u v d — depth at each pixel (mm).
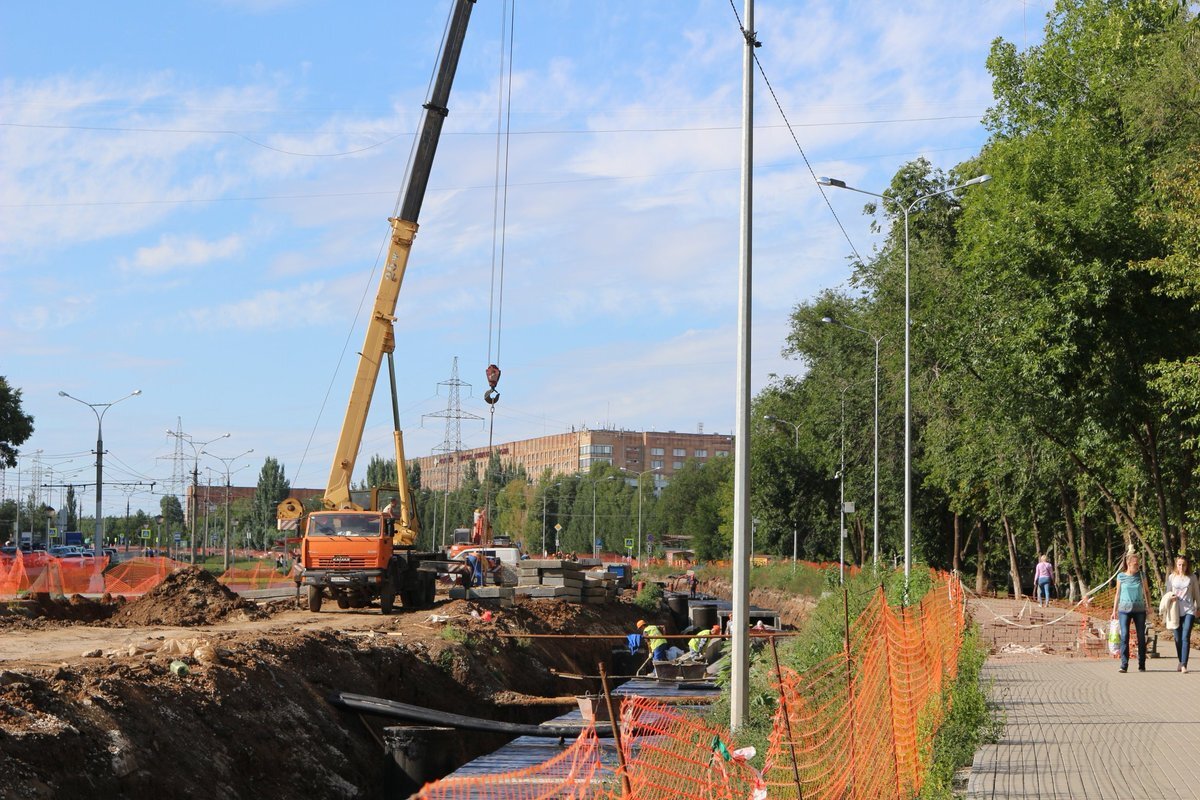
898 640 13180
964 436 41062
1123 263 26938
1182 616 19438
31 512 115062
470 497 156125
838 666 13500
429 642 24391
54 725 11836
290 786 15133
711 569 85438
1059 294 27406
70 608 27891
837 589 31938
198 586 28766
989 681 16688
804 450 72625
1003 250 28828
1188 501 30984
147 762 12781
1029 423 30969
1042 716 14523
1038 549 48281
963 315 33031
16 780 10547
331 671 19547
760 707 13883
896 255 50406
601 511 146625
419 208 32156
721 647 27266
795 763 7938
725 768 8336
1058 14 35000
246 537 132125
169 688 14727
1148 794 9992
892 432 55188
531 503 151625
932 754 10742
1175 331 27188
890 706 10531
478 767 14516
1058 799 9805
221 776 13938
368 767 17406
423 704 22062
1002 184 31438
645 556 122562
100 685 13547
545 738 17281
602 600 38812
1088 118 31891
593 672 31250
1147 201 27641
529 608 33219
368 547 31109
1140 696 16453
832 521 73375
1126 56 31859
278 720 16344
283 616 30109
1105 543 49875
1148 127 28672
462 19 32000
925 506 56188
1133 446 30531
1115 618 23016
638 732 10656
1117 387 27312
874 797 8852
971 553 60562
